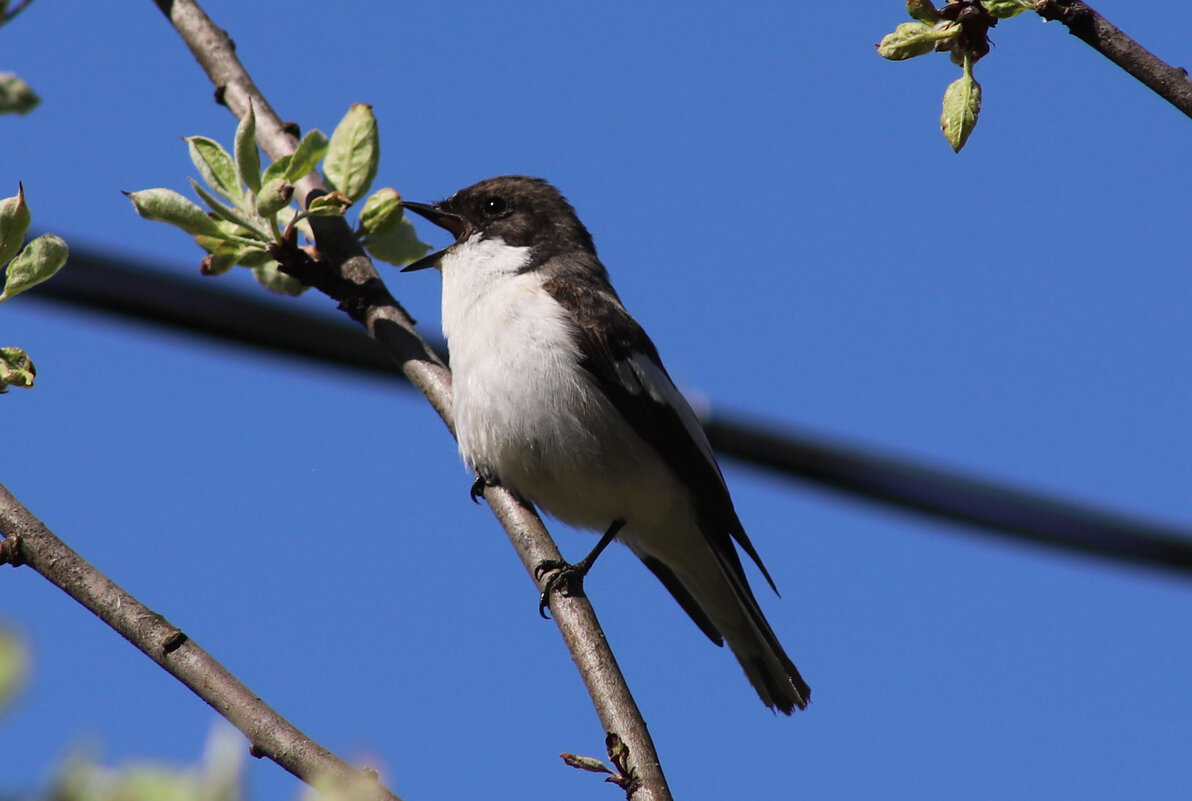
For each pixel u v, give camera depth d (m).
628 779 7.31
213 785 2.93
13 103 4.30
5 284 6.20
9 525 6.73
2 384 6.32
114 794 2.90
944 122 6.89
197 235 9.39
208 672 6.44
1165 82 6.46
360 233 10.38
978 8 6.86
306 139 9.34
